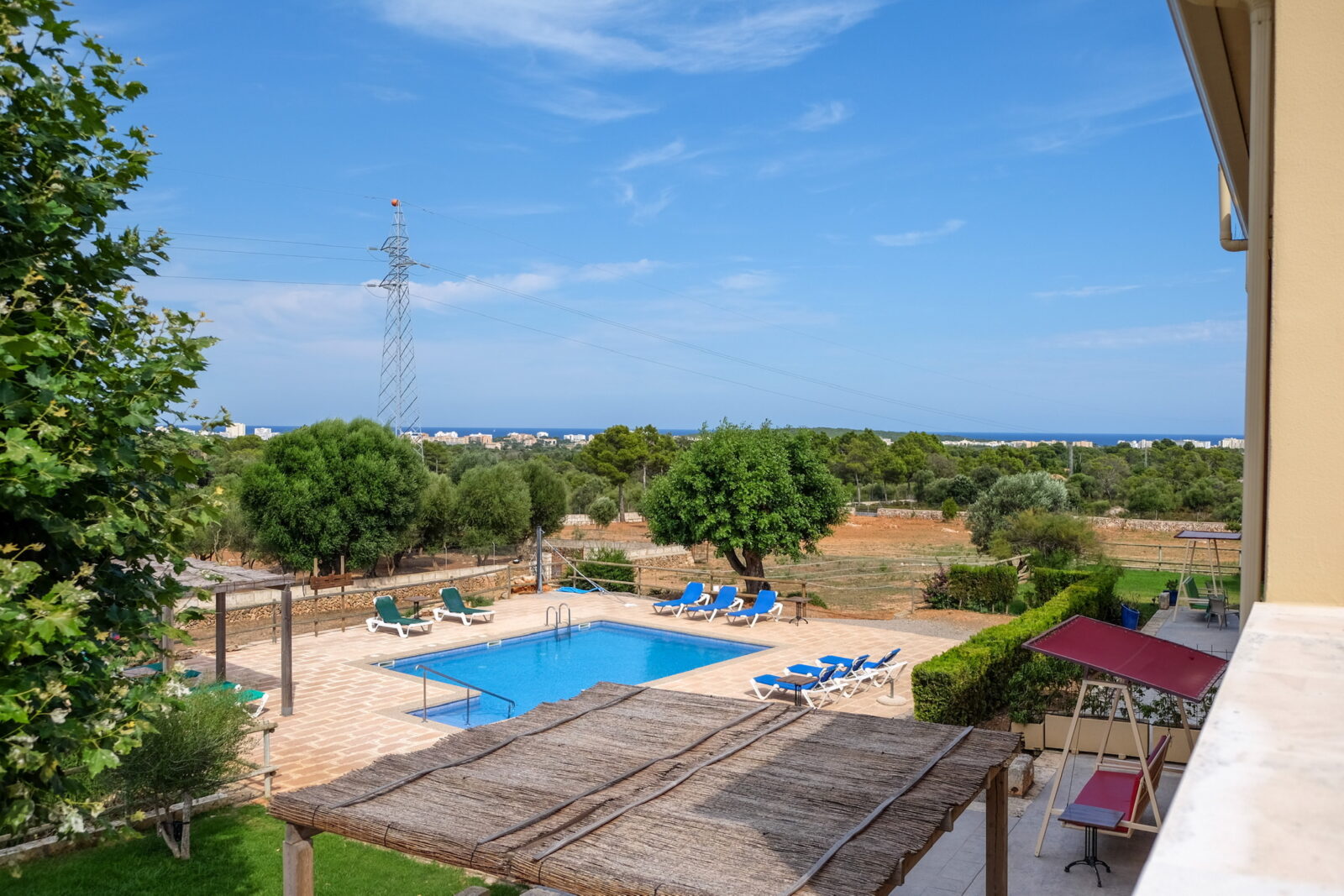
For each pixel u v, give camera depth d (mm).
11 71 4957
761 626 22016
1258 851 747
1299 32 1962
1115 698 9266
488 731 7707
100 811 5289
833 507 26188
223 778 9961
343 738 13156
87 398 5031
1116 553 37594
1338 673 1284
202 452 5789
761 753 7078
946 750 7070
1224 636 19578
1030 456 72750
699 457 25750
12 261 5004
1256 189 3107
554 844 5535
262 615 23094
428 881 8750
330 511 26250
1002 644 13828
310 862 6492
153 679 5719
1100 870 8602
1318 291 1912
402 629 20641
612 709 8297
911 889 8352
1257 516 3117
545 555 31656
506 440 183125
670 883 5004
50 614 4422
